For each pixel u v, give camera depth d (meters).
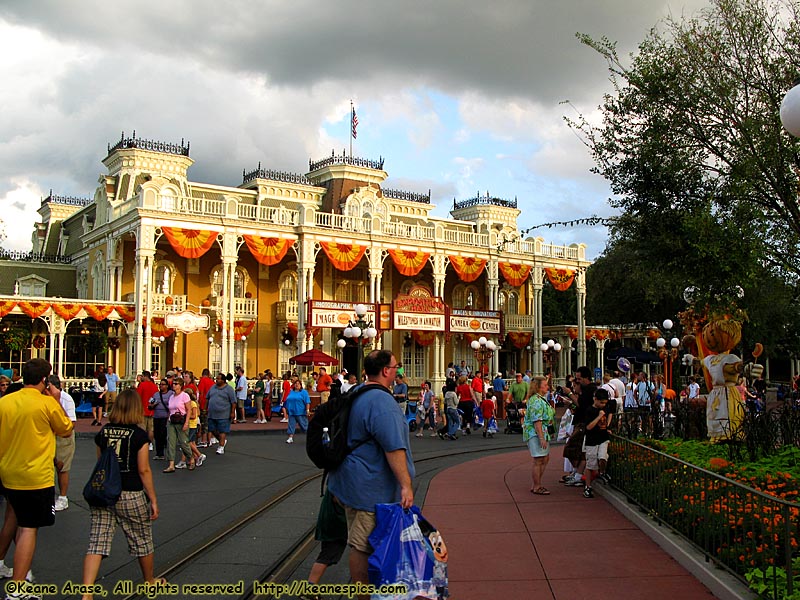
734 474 8.45
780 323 40.03
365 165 47.28
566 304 67.62
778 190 12.98
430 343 45.06
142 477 6.80
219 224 36.91
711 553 7.43
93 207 44.25
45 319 33.81
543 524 10.09
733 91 13.18
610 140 14.52
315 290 43.53
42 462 6.92
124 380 34.94
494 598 6.82
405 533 5.45
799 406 13.05
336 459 5.87
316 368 39.62
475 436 26.05
